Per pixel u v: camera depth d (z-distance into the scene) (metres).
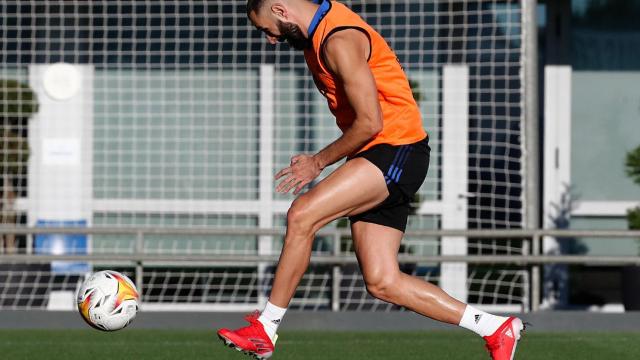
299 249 17.80
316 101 38.12
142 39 38.06
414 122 18.08
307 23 17.73
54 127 38.22
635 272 34.38
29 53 37.69
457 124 37.59
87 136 38.28
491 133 37.84
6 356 25.31
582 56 38.97
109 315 19.30
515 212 37.81
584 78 38.97
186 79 38.41
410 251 37.59
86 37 38.06
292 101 38.19
